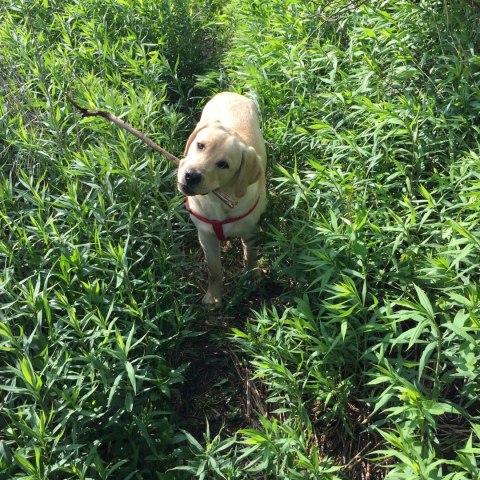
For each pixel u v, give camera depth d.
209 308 1.36
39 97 1.75
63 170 1.41
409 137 1.39
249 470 0.96
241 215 1.23
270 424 0.95
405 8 1.57
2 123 1.54
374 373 1.01
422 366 0.88
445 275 1.03
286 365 1.15
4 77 1.72
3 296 1.21
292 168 1.55
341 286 1.04
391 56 1.57
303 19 1.83
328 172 1.31
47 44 1.95
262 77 1.66
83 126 1.57
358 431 1.08
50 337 1.09
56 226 1.31
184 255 1.42
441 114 1.35
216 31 2.21
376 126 1.32
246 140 1.33
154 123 1.65
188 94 1.85
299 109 1.56
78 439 1.03
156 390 1.15
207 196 1.20
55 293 1.18
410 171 1.36
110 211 1.32
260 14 1.98
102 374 1.02
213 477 0.99
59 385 1.09
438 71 1.52
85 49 1.85
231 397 1.21
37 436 0.91
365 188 1.29
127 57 1.78
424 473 0.79
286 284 1.31
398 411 0.87
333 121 1.55
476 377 0.95
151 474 1.06
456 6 1.56
